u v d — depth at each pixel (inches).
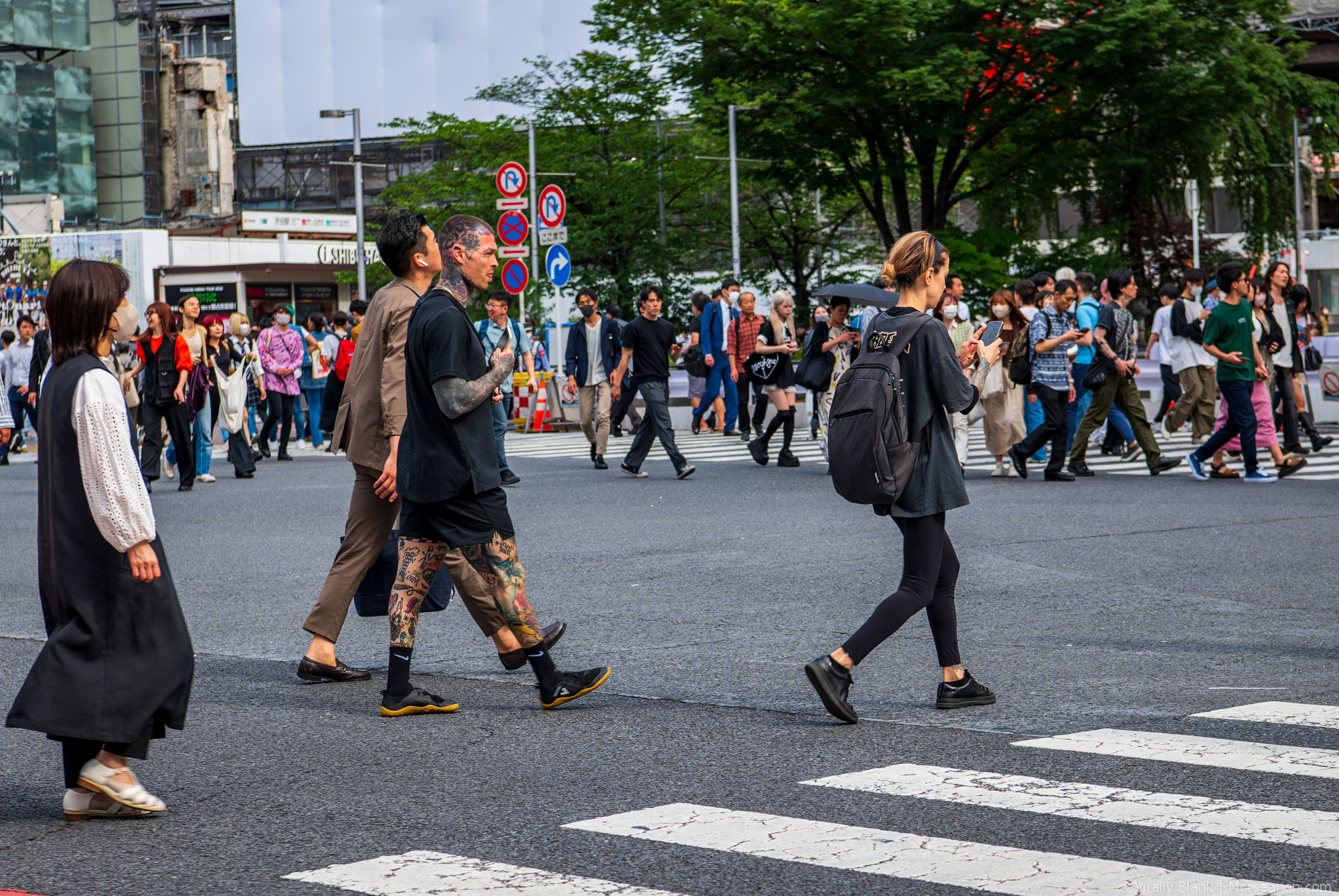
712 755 254.1
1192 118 1589.6
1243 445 690.2
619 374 804.0
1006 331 288.0
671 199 2065.7
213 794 235.3
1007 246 1715.1
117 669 215.9
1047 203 1710.1
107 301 219.3
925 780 234.5
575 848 202.5
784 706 290.2
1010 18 1487.5
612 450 1028.5
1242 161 1781.5
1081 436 729.6
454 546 283.6
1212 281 2564.0
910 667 323.6
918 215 2049.7
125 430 214.7
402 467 286.5
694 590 428.8
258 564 504.1
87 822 220.4
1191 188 2203.5
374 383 317.1
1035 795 224.1
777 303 846.5
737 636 361.4
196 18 4387.3
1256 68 1571.1
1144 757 244.5
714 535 546.3
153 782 243.6
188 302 804.0
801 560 481.4
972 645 345.1
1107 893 179.3
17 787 243.3
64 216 4018.2
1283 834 201.9
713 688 307.1
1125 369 716.0
